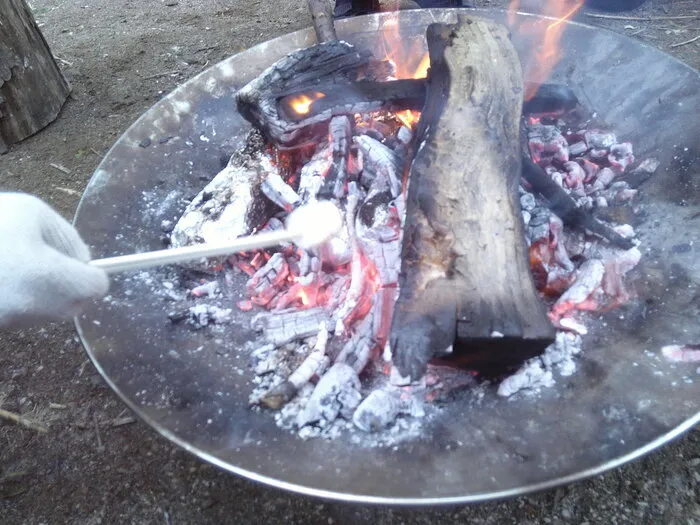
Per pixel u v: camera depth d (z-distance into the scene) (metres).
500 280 1.24
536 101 1.90
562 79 2.08
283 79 1.86
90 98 3.32
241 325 1.57
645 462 1.55
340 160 1.77
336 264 1.71
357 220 1.64
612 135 1.91
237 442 1.22
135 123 1.94
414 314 1.19
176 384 1.33
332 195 1.73
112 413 1.82
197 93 2.10
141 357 1.38
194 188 1.96
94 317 1.44
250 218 1.75
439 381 1.32
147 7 4.20
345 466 1.15
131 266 1.20
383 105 1.82
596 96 2.01
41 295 1.02
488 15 2.21
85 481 1.67
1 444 1.78
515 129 1.52
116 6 4.26
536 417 1.21
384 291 1.46
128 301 1.53
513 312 1.19
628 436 1.13
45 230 1.12
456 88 1.59
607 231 1.61
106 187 1.77
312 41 2.27
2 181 2.83
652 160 1.77
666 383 1.21
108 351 1.37
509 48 1.70
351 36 2.29
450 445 1.18
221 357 1.46
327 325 1.53
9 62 2.88
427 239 1.31
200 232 1.72
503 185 1.40
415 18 2.27
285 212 1.83
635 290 1.48
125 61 3.59
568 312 1.47
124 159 1.86
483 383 1.32
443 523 1.51
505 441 1.17
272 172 1.85
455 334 1.17
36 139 3.09
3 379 1.95
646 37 3.25
